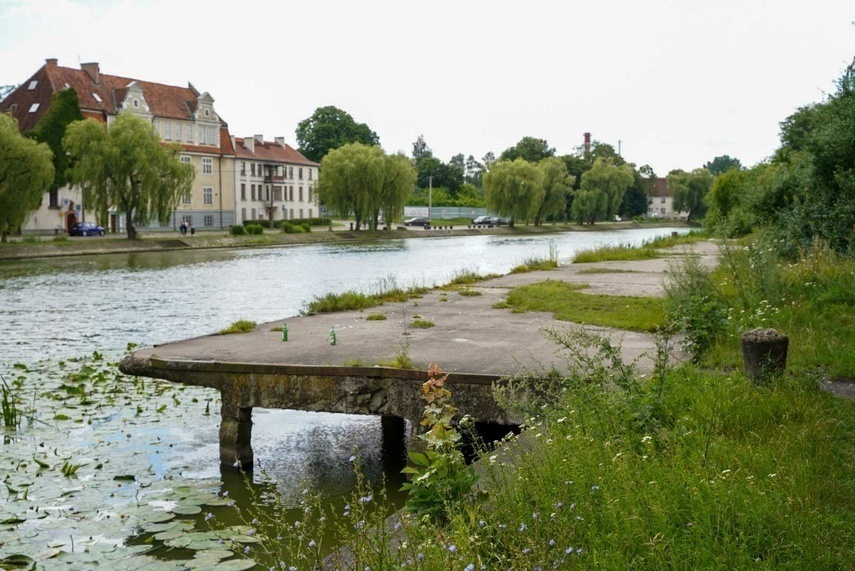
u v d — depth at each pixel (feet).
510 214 339.36
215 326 73.72
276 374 32.53
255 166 339.36
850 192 67.36
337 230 289.94
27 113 261.85
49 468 31.68
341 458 34.09
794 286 47.03
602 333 43.32
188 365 33.83
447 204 467.52
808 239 66.23
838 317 39.91
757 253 51.60
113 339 66.54
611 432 20.42
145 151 205.98
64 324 75.56
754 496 15.75
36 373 51.39
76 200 244.01
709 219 165.07
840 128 68.85
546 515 15.02
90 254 186.29
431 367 18.94
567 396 23.70
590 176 404.57
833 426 21.79
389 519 18.40
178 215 295.89
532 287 68.74
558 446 18.57
